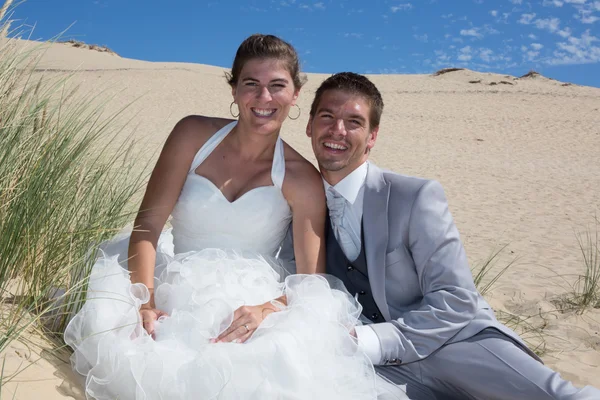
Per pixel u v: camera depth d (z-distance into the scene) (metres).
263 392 1.99
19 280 2.38
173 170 2.70
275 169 2.71
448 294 2.41
